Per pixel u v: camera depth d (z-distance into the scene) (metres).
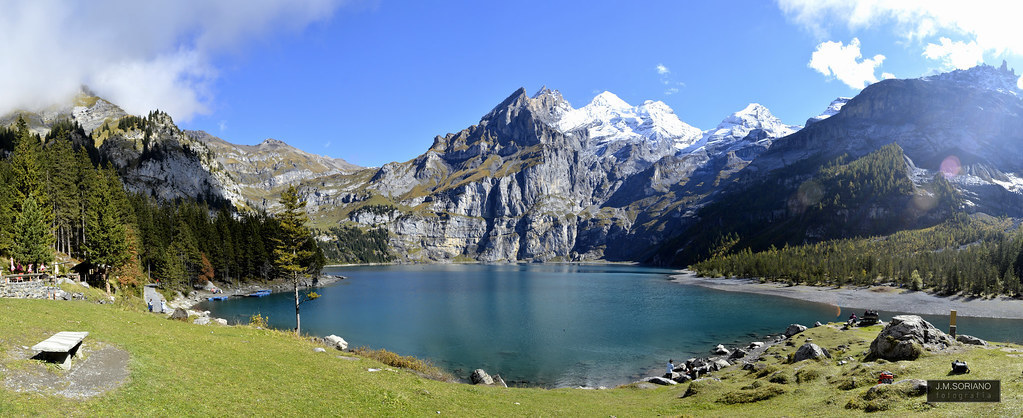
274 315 97.62
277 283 165.00
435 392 29.12
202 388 19.80
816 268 164.25
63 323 25.33
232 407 18.41
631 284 195.62
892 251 197.12
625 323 90.19
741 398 28.84
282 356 30.58
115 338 24.36
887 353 29.91
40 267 61.69
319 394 22.97
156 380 19.31
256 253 158.00
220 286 141.50
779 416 23.39
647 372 55.69
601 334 78.88
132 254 89.94
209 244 140.50
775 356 42.25
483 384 43.78
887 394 21.88
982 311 99.69
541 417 26.70
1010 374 21.61
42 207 78.44
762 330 81.38
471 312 106.00
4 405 13.73
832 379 27.86
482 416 25.11
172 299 103.12
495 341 73.25
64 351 17.83
